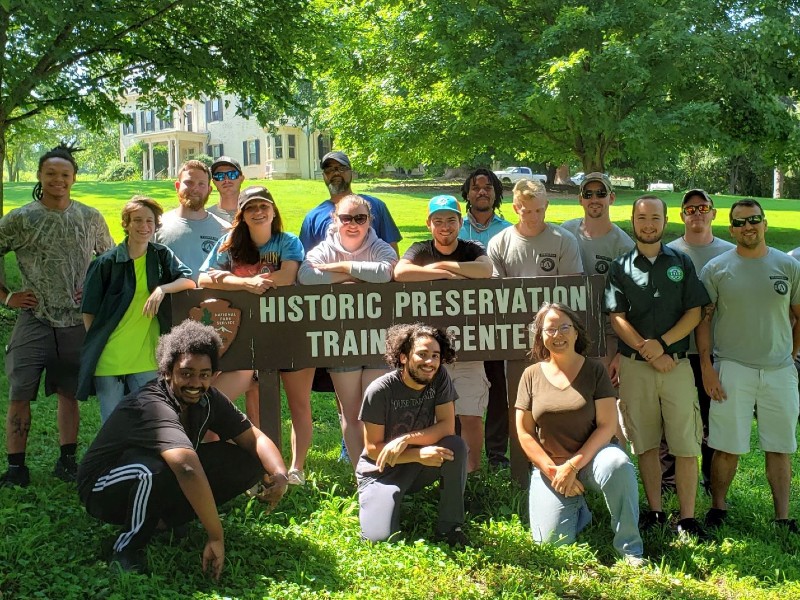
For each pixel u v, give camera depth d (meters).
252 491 5.00
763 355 4.97
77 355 5.28
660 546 4.71
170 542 4.21
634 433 5.05
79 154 61.72
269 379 5.23
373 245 5.42
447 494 4.56
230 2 11.91
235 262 5.21
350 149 19.48
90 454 4.09
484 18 15.26
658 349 4.85
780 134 15.80
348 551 4.32
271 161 46.06
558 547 4.54
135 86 12.50
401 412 4.70
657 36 14.16
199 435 4.26
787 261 5.00
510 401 5.32
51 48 10.43
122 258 4.95
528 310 5.23
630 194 32.31
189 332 4.13
